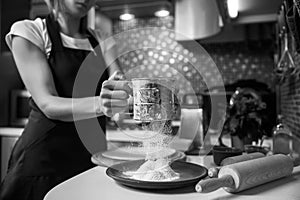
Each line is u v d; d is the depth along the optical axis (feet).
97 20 6.83
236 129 3.06
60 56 3.19
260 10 4.50
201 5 5.80
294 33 2.48
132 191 1.77
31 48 2.87
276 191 1.74
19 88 7.76
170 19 7.52
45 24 3.22
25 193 2.98
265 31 6.19
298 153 2.69
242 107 3.16
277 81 5.08
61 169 3.09
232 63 6.72
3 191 3.02
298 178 2.00
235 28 6.31
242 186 1.67
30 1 7.35
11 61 7.43
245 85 4.89
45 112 2.65
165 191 1.76
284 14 3.12
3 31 6.77
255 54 6.57
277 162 1.89
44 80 2.73
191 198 1.64
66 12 3.23
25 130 3.25
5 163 6.31
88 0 3.17
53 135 3.08
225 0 3.97
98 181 1.99
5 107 7.18
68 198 1.64
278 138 2.73
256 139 3.05
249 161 1.84
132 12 6.86
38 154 3.04
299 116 3.31
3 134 6.37
